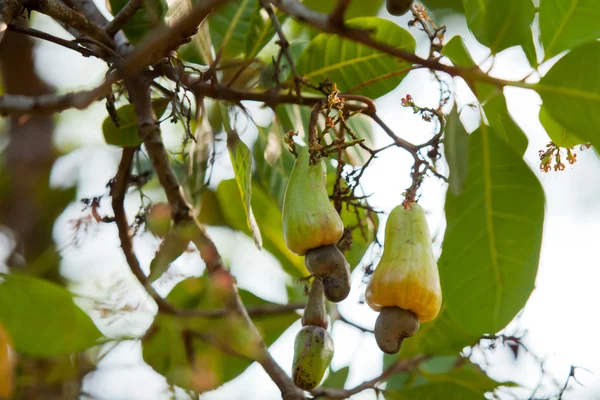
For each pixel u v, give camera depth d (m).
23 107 1.66
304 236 1.57
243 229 1.97
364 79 1.80
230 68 1.80
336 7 1.56
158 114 1.77
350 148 1.83
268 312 1.91
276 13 1.77
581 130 1.61
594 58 1.59
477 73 1.61
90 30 1.65
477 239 1.67
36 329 1.66
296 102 1.72
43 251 2.02
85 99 1.66
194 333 1.81
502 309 1.68
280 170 1.80
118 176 1.78
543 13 1.61
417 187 1.61
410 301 1.57
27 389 1.83
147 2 1.70
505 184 1.66
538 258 1.67
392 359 1.91
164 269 1.67
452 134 1.60
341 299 1.57
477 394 1.86
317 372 1.59
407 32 1.77
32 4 1.61
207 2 1.57
